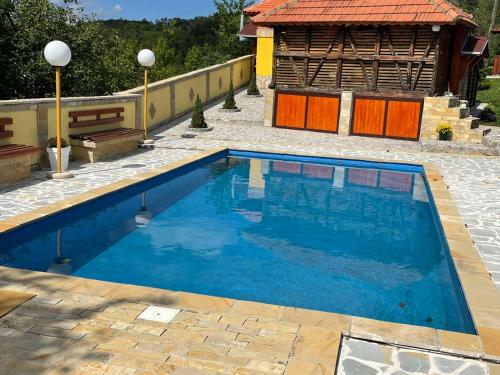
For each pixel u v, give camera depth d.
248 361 4.07
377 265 7.64
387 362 4.22
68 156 11.73
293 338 4.47
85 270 6.93
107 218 9.45
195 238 8.59
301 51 20.75
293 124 21.30
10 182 10.27
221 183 12.74
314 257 7.92
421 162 14.77
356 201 11.47
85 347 4.20
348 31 19.77
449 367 4.17
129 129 15.10
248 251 8.07
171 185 12.28
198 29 56.84
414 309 6.10
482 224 8.51
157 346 4.25
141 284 6.57
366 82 19.81
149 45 46.28
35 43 17.69
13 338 4.30
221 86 28.56
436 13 18.09
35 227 8.01
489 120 23.50
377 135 19.91
